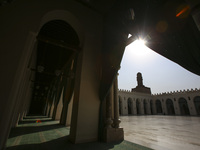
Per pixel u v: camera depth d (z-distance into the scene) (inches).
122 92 1011.9
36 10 115.5
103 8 160.2
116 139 121.6
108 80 125.4
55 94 409.7
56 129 177.5
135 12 95.7
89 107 123.6
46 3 124.3
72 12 139.5
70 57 282.7
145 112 1168.8
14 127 181.5
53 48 253.9
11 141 108.2
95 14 166.2
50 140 116.5
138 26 94.0
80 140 108.5
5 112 79.4
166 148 100.0
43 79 513.7
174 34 72.9
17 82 88.4
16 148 90.6
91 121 120.6
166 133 169.8
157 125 270.1
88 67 137.0
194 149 98.3
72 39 212.7
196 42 67.8
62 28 188.7
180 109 997.2
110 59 133.3
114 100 149.7
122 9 119.2
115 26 137.0
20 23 103.3
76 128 109.4
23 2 111.6
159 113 1141.1
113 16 144.6
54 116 324.8
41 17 115.6
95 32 157.6
